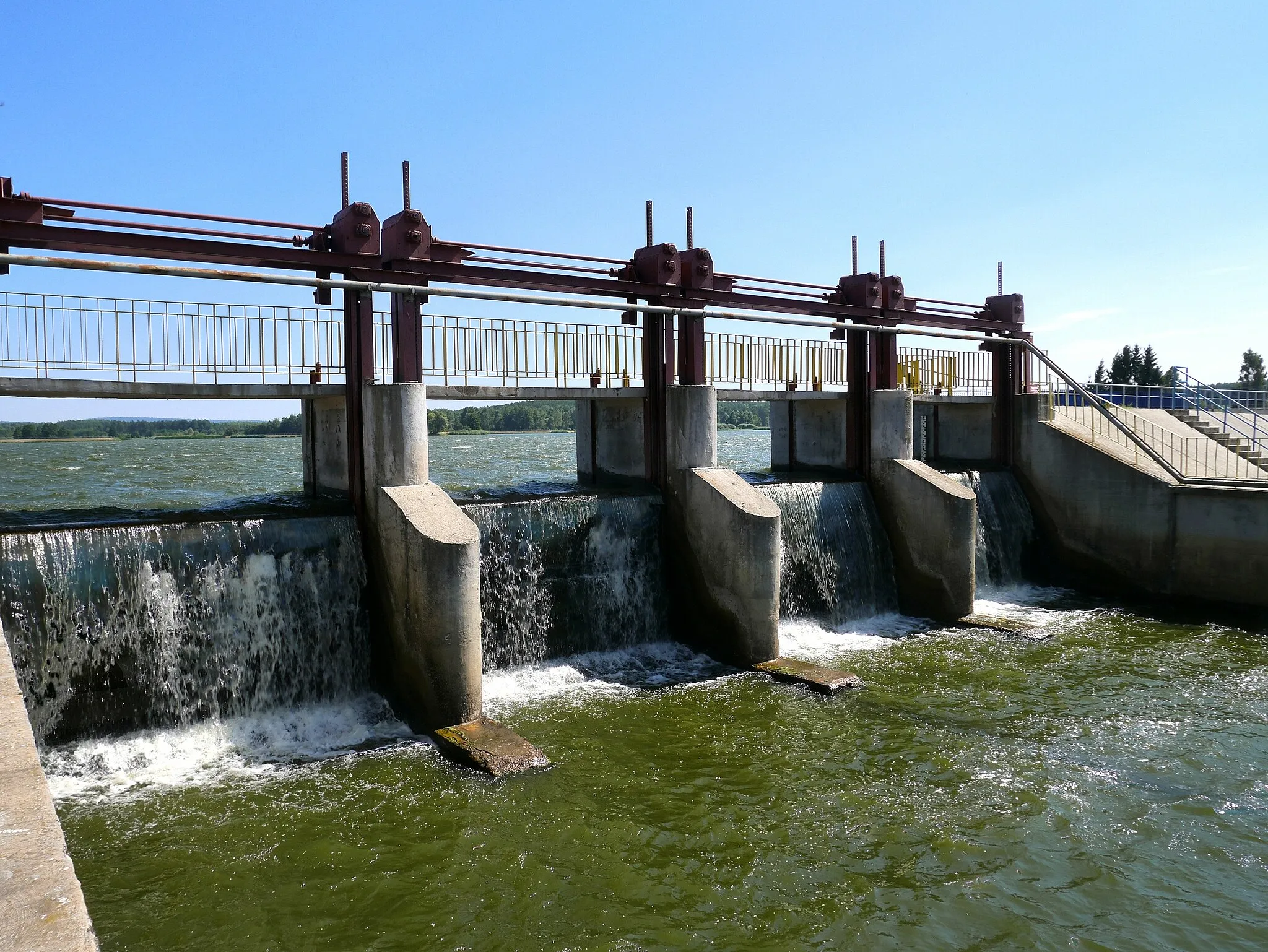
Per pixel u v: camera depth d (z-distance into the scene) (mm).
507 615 17062
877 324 23906
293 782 12211
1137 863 10469
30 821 5379
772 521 17625
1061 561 26328
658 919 9188
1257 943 8992
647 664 18203
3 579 12172
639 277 19719
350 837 10648
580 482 23031
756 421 96438
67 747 12617
